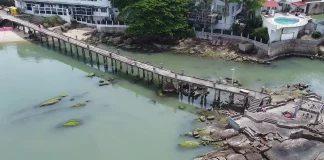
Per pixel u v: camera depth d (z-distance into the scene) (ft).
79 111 150.82
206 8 219.82
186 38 224.33
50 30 237.66
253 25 213.66
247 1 212.64
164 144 127.24
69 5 255.09
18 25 262.47
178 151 122.62
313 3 256.11
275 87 171.83
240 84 173.58
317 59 206.49
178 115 147.84
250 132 124.88
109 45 228.22
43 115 147.33
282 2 243.19
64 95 164.35
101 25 240.53
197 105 156.66
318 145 119.34
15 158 121.29
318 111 134.62
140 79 184.14
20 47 231.09
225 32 218.18
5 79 181.57
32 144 128.77
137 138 131.54
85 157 121.60
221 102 158.51
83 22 254.47
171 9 213.66
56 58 214.48
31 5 265.13
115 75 189.26
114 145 127.75
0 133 134.92
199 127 137.28
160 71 172.24
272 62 202.18
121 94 167.22
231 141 122.83
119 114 148.66
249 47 207.72
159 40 226.79
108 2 245.65
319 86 173.58
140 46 225.35
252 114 135.23
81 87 173.99
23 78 183.73
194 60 205.87
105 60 200.34
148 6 208.95
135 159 119.85
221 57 208.13
